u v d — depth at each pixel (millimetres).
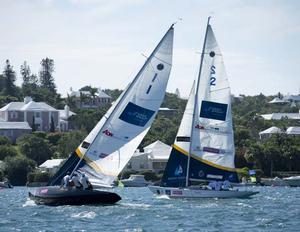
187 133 181250
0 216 136500
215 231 113312
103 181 155625
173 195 180375
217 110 179750
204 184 183250
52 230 114250
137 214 138250
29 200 164875
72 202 149625
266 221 127875
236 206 162250
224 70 179500
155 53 157625
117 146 155750
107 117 156000
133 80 156625
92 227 118125
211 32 179625
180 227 118562
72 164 156375
